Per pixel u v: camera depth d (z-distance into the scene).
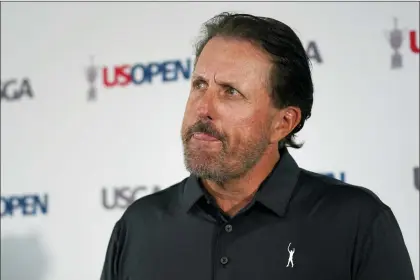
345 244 2.22
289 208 2.31
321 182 2.41
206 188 2.40
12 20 5.07
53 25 5.00
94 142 4.87
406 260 2.24
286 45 2.28
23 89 5.02
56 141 4.93
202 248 2.29
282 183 2.34
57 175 4.91
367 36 4.37
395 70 4.30
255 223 2.27
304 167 4.40
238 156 2.18
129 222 2.53
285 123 2.40
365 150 4.32
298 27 4.49
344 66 4.39
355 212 2.26
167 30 4.79
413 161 4.24
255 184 2.35
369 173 4.31
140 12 4.84
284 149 2.50
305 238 2.24
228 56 2.20
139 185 4.77
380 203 2.32
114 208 4.80
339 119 4.38
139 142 4.79
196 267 2.27
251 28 2.25
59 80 4.96
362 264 2.21
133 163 4.79
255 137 2.21
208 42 2.30
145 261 2.38
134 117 4.80
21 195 4.97
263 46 2.23
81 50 4.94
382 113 4.31
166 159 4.73
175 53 4.77
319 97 4.41
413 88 4.27
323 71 4.41
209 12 4.72
